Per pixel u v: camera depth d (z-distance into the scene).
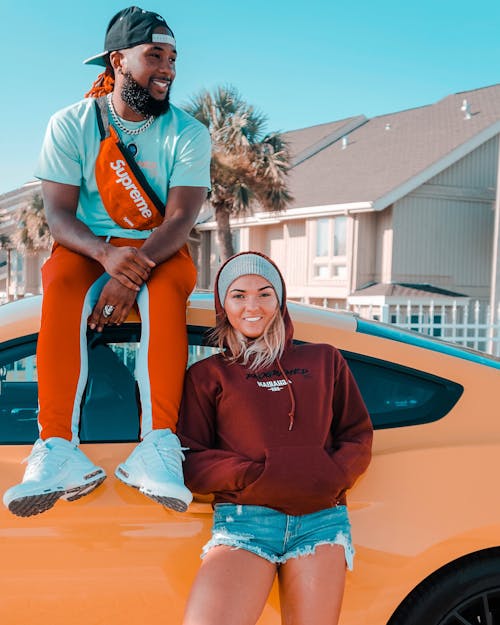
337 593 2.10
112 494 2.27
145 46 2.53
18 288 32.69
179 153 2.66
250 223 24.06
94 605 2.23
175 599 2.24
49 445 2.15
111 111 2.65
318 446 2.20
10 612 2.21
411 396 2.58
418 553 2.28
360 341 2.63
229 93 18.62
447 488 2.36
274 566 2.14
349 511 2.32
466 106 22.06
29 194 24.66
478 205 20.86
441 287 20.47
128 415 2.44
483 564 2.35
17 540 2.20
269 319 2.31
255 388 2.25
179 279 2.48
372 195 19.53
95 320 2.40
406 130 23.73
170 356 2.31
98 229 2.71
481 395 2.59
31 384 2.49
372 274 20.53
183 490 2.07
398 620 2.35
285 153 18.92
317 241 21.83
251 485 2.13
